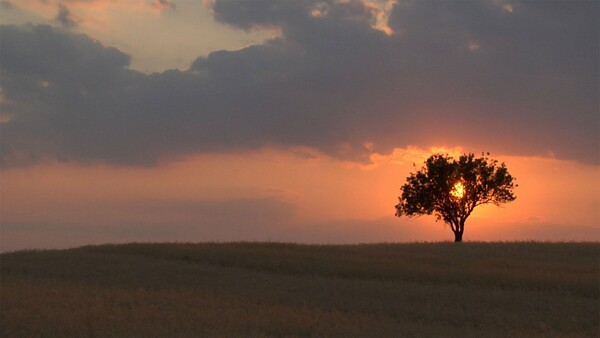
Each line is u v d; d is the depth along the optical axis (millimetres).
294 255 44312
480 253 49594
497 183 64500
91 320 21297
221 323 21641
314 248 49938
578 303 29047
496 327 23734
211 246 49938
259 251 46094
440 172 65188
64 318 21578
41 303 25047
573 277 35094
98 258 44281
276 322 22109
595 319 25578
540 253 49781
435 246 54844
